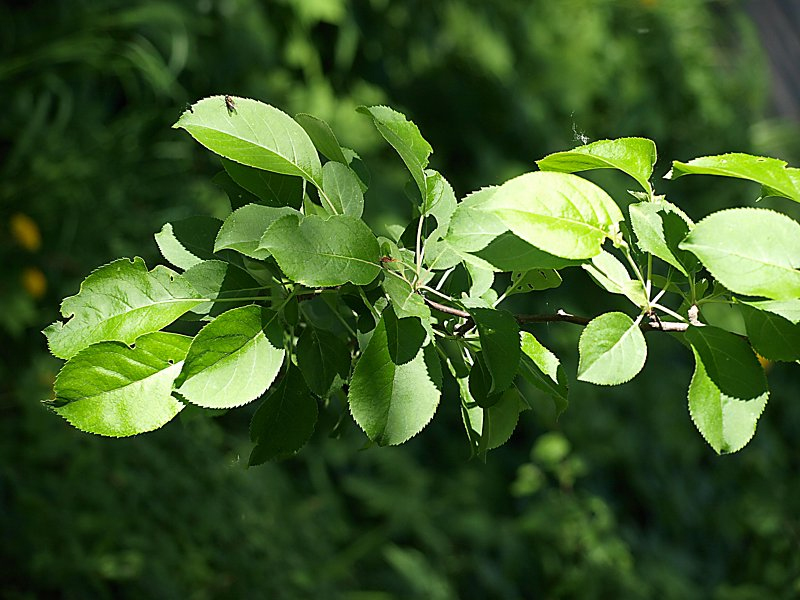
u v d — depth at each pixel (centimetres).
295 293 101
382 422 98
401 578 304
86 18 283
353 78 370
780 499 418
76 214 273
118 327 97
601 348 99
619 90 482
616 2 507
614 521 363
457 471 359
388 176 349
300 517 290
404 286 101
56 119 281
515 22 427
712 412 98
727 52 592
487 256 100
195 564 230
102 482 226
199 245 103
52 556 208
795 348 99
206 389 95
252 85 323
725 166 99
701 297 103
